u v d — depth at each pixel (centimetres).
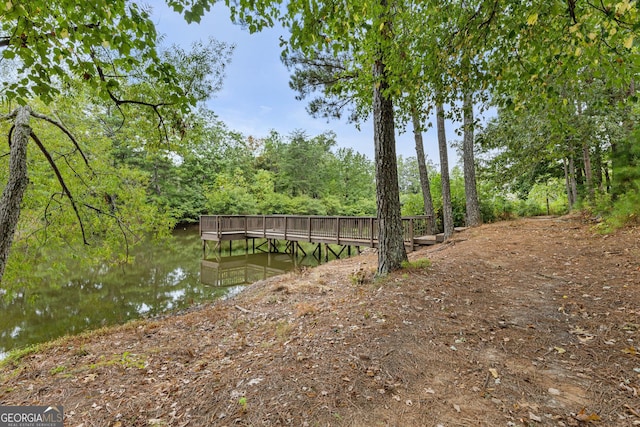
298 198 2720
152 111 433
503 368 232
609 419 174
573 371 224
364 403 201
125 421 211
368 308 368
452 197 1281
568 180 1387
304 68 944
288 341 320
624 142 641
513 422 176
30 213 513
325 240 1191
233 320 457
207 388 242
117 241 610
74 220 547
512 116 882
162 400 234
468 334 290
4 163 497
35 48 190
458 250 702
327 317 369
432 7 290
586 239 618
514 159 1049
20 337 564
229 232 1460
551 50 263
